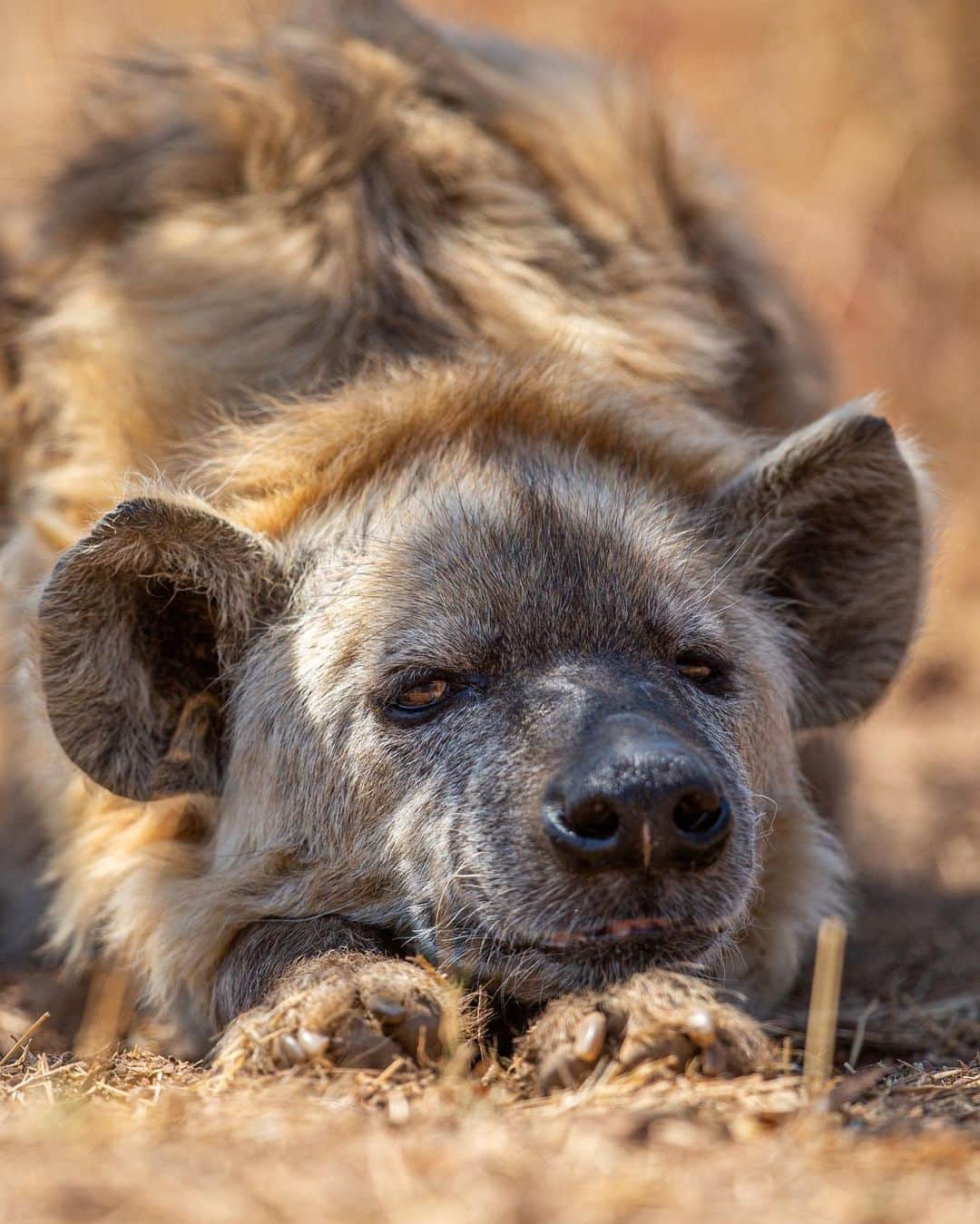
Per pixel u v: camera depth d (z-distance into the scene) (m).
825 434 8.72
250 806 8.49
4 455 10.95
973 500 20.58
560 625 7.96
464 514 8.25
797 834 9.11
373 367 9.52
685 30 25.78
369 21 11.80
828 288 23.22
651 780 6.93
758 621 8.98
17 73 23.62
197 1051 8.72
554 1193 5.41
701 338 10.48
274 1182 5.52
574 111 11.44
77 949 9.33
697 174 11.80
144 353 9.87
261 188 10.41
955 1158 5.82
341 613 8.24
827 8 25.27
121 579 8.12
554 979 7.43
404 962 7.49
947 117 24.69
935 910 12.19
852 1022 9.55
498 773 7.52
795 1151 5.80
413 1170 5.63
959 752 16.38
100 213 10.88
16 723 10.77
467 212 10.37
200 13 24.12
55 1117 6.15
